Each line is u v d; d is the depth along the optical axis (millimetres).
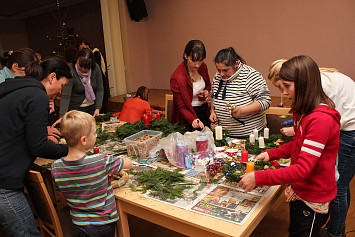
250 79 2072
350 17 4988
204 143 1791
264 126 2291
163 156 1897
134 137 2053
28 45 11867
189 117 2350
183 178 1564
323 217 1312
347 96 1630
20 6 9383
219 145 2012
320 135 1081
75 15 8852
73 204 1411
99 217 1403
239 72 2092
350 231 2107
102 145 2215
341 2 5016
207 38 6887
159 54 7832
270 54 6059
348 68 5223
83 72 2830
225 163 1672
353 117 1631
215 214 1227
